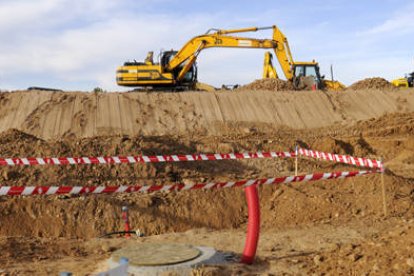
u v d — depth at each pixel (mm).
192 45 34750
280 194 13383
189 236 10203
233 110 32188
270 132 29938
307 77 36812
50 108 30688
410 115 29312
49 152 15703
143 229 12703
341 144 21438
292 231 10523
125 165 15344
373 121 29156
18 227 12328
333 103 33781
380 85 39469
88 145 16328
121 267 4574
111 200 13148
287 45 36156
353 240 9258
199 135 29312
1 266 8031
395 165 19172
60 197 13164
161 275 6891
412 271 6762
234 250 8961
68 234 12391
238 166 17969
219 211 13438
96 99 31797
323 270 7496
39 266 8016
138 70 34188
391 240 8125
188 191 13867
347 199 12266
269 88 36688
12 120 29844
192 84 35844
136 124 30109
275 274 7441
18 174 14219
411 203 11656
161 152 17250
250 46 35500
